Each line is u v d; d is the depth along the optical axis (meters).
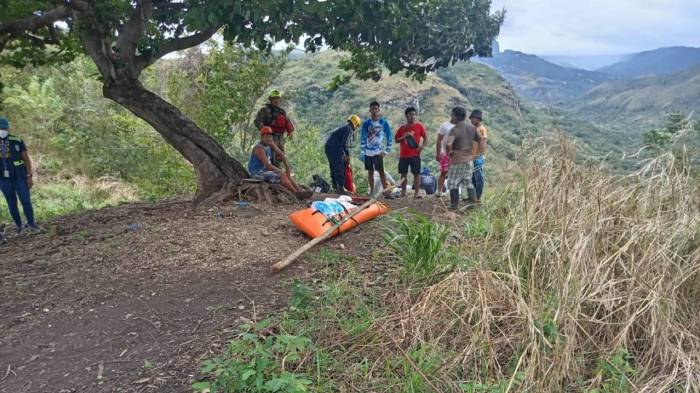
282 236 6.04
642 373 3.21
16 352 3.68
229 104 14.20
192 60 14.79
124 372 3.31
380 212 6.64
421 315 3.59
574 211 4.04
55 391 3.14
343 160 9.23
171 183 14.07
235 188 7.77
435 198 8.66
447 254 4.55
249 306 4.17
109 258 5.59
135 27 7.24
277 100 8.62
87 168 14.55
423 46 7.53
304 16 6.75
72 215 8.56
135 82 7.71
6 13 7.55
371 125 8.90
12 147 7.34
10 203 7.43
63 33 8.73
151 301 4.42
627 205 4.23
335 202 6.29
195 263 5.25
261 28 6.29
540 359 3.10
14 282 5.05
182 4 7.51
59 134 14.93
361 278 4.60
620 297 3.47
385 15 6.80
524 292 3.68
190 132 7.82
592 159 4.47
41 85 15.34
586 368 3.30
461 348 3.39
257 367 2.89
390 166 14.62
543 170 4.42
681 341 3.38
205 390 3.00
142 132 15.26
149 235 6.26
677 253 3.83
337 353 3.39
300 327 3.67
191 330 3.84
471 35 7.84
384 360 3.28
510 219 4.60
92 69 16.56
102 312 4.27
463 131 7.17
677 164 4.32
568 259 3.71
